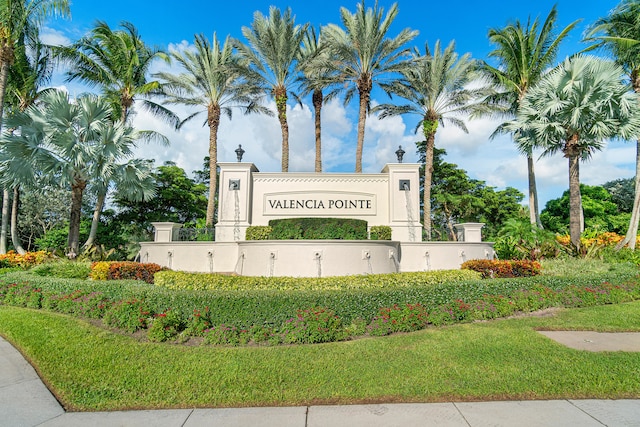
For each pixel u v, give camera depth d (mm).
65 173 12562
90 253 13266
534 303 7711
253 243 11695
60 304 7312
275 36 19203
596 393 4066
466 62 19500
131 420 3594
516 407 3787
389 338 5855
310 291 6594
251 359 4934
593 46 17594
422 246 13297
